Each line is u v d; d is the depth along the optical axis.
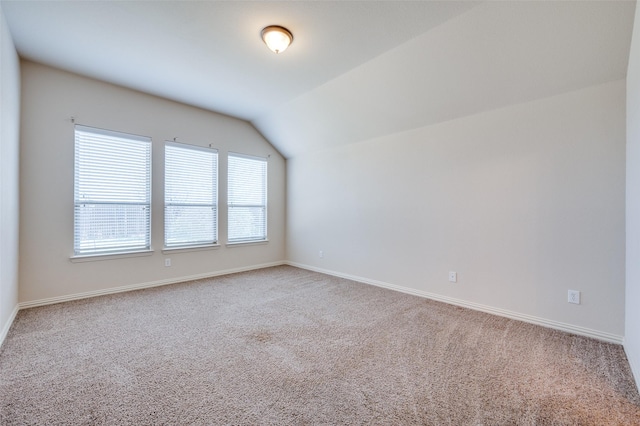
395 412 1.52
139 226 3.84
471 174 3.15
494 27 2.26
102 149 3.53
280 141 5.20
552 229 2.62
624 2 1.88
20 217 2.98
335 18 2.31
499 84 2.71
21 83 2.98
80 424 1.42
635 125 1.92
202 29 2.49
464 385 1.76
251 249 5.13
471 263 3.16
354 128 4.13
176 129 4.14
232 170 4.86
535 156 2.71
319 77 3.34
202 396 1.64
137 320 2.75
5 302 2.41
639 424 1.45
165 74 3.31
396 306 3.22
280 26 2.42
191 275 4.34
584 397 1.65
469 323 2.73
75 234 3.36
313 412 1.52
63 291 3.26
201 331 2.52
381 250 4.06
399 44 2.66
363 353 2.15
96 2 2.17
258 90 3.72
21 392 1.66
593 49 2.19
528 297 2.76
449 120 3.32
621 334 2.30
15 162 2.75
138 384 1.75
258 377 1.84
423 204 3.59
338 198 4.66
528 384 1.78
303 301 3.38
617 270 2.31
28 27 2.46
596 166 2.40
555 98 2.59
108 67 3.16
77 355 2.09
